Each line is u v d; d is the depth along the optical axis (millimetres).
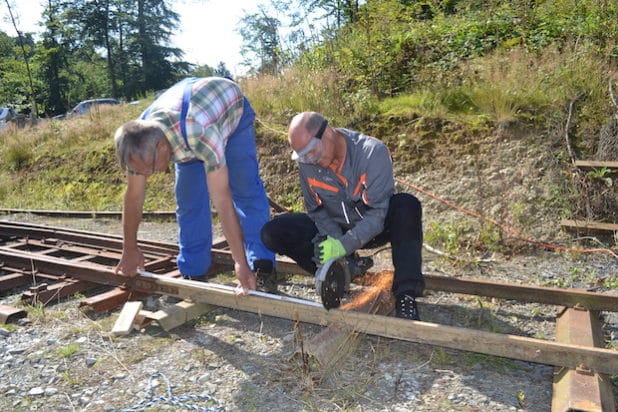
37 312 4109
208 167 3195
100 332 3785
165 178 8977
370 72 8758
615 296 3535
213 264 4957
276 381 3076
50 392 3057
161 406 2873
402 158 6973
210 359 3365
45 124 13047
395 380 3027
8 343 3688
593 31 8070
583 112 6441
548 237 5562
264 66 11227
